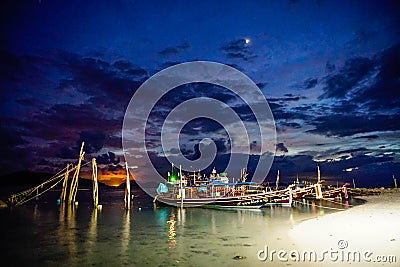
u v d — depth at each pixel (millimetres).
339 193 61281
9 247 22516
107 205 58531
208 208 47062
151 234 26844
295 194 46406
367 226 24078
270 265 16766
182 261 18172
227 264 17297
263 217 35469
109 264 18078
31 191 56875
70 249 21672
